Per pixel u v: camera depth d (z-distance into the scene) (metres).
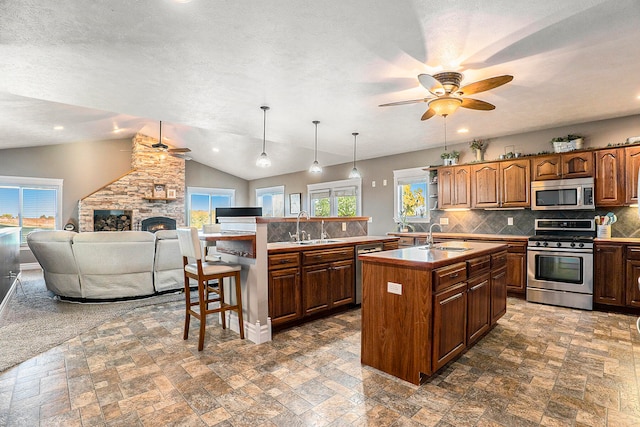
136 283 4.59
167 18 2.12
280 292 3.27
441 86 2.57
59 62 2.75
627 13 2.05
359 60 2.72
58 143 7.67
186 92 3.46
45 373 2.49
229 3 1.97
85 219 7.72
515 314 3.91
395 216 6.83
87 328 3.46
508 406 2.04
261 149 8.02
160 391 2.22
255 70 2.92
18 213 7.23
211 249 4.73
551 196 4.58
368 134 5.32
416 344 2.29
